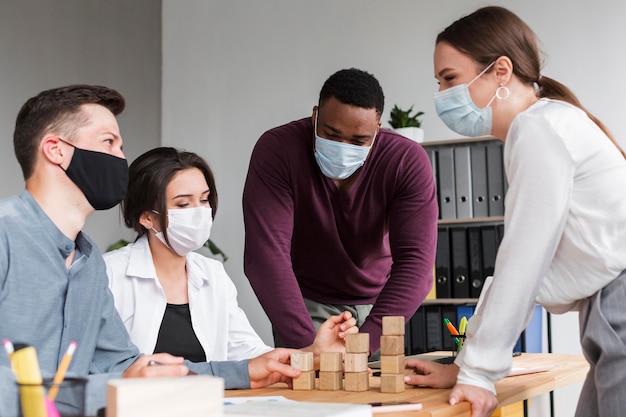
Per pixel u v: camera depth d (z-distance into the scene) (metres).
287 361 1.76
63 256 1.50
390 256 2.62
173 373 1.25
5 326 1.41
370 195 2.38
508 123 1.65
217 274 2.29
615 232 1.45
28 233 1.44
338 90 2.13
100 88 1.54
